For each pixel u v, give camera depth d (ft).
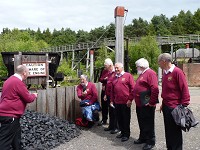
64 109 15.64
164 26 222.69
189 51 81.51
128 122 12.14
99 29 183.01
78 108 16.08
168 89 9.12
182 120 8.71
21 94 9.05
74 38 222.28
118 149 11.18
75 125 14.30
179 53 82.23
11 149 9.67
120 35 17.80
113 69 13.64
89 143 12.07
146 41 76.54
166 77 9.18
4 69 32.81
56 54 21.27
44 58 19.08
